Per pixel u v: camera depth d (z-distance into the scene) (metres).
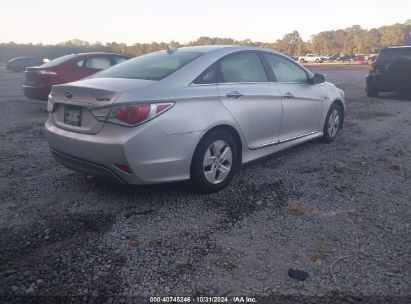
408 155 5.62
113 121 3.48
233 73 4.45
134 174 3.53
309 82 5.68
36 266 2.85
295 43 113.44
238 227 3.43
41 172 4.93
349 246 3.11
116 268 2.83
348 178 4.66
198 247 3.11
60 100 3.93
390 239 3.21
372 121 8.24
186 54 4.41
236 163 4.42
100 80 4.01
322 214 3.68
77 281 2.68
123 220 3.56
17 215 3.68
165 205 3.88
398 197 4.08
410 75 11.47
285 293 2.55
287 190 4.28
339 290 2.58
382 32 116.19
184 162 3.79
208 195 4.14
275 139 5.00
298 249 3.07
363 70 35.62
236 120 4.26
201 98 3.93
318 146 6.14
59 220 3.58
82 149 3.69
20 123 8.30
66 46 69.56
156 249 3.08
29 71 9.91
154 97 3.58
